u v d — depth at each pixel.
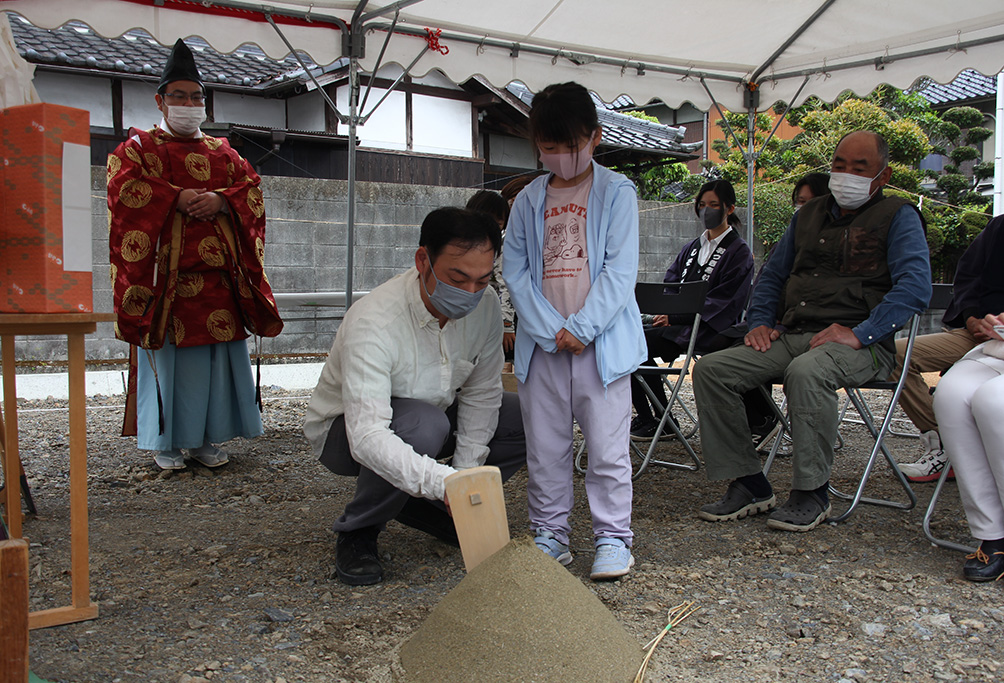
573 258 2.53
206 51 10.16
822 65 5.70
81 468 2.13
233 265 3.85
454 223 2.17
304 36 4.72
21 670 1.09
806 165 13.31
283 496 3.56
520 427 2.74
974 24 4.91
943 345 3.67
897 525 3.07
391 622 2.15
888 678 1.85
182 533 2.99
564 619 1.75
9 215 1.96
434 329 2.38
